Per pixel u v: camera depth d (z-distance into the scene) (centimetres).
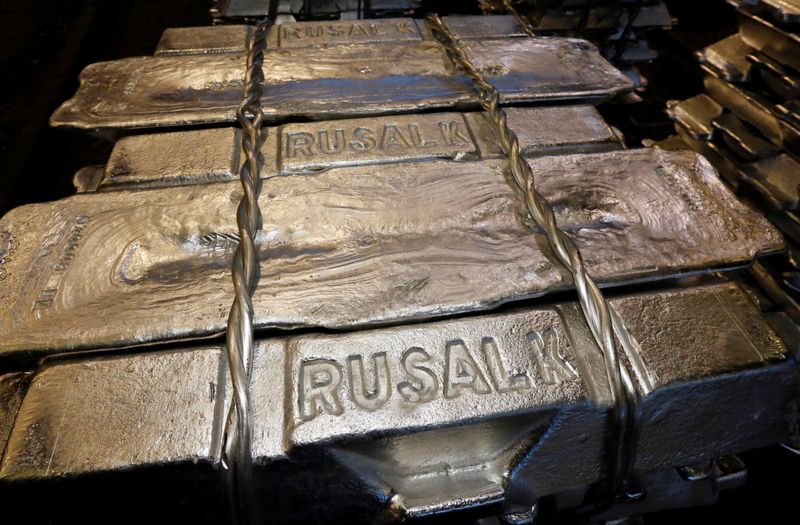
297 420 75
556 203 102
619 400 78
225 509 75
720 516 136
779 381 83
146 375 78
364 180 104
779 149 134
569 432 81
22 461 71
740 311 88
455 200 102
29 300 86
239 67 134
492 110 117
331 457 76
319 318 84
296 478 78
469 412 77
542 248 94
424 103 124
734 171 142
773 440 91
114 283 88
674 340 84
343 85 129
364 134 117
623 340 84
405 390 78
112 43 293
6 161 219
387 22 160
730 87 142
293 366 80
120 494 74
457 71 134
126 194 102
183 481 74
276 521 85
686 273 93
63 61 264
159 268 91
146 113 120
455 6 244
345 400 77
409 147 114
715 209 101
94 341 81
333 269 91
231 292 87
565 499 101
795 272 127
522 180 102
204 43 148
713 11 277
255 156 105
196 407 76
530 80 133
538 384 79
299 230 96
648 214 101
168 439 73
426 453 83
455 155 113
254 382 79
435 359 81
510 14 177
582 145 118
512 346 83
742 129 141
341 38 151
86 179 129
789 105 128
